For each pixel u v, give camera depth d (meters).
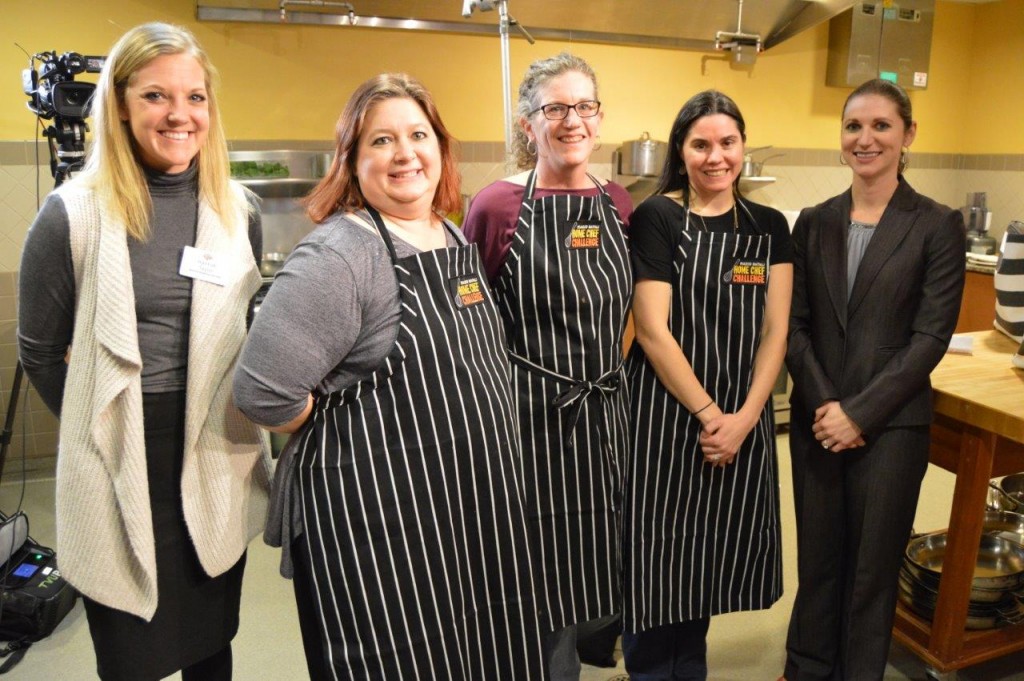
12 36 3.40
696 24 4.25
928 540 2.42
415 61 4.00
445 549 1.46
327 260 1.33
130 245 1.44
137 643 1.52
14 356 3.58
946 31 5.25
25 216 3.53
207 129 1.49
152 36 1.40
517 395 1.71
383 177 1.39
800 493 1.97
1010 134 5.16
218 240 1.52
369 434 1.40
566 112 1.64
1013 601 2.16
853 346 1.84
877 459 1.83
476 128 4.19
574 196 1.69
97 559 1.45
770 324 1.86
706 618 2.01
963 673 2.21
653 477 1.87
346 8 3.66
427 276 1.42
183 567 1.55
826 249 1.88
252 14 3.62
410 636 1.45
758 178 4.39
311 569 1.44
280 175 3.59
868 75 4.78
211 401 1.51
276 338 1.31
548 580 1.78
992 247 4.93
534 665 1.60
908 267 1.79
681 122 1.79
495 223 1.71
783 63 4.78
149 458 1.49
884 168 1.81
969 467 1.93
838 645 2.01
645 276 1.80
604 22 4.10
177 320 1.49
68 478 1.44
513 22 2.99
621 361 1.83
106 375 1.40
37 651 2.34
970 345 2.28
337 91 3.89
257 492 1.62
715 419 1.81
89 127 3.26
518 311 1.70
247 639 2.40
